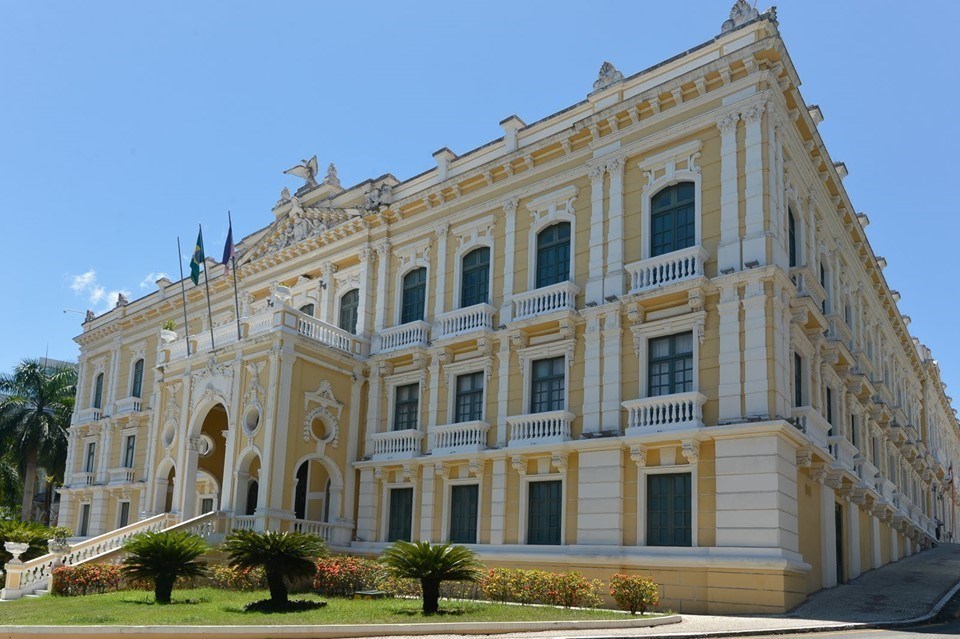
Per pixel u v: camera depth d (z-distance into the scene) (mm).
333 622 13930
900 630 15086
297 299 33344
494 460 24234
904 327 41469
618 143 23766
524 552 22594
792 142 22859
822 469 21391
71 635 12391
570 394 23047
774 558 17922
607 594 20344
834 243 28125
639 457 20750
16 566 21906
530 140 26562
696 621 15992
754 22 21422
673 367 21219
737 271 20125
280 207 35625
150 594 19500
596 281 23297
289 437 26188
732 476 19078
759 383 19281
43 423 49406
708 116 21844
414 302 29172
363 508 27469
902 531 34281
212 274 38844
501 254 26422
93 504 40750
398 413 28172
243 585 21016
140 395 41656
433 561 15625
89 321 47156
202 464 30750
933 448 50750
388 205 29891
